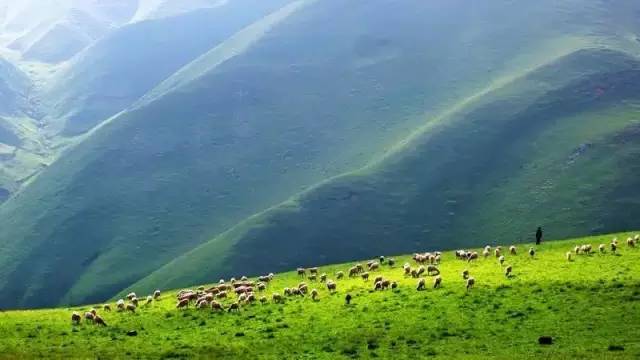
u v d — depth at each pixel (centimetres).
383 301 5628
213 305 6103
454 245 18938
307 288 6969
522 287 5488
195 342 4797
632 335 4016
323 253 19538
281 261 19312
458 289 5719
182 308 6309
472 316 4828
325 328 4912
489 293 5431
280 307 5925
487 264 7275
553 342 4022
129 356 4366
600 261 6456
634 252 6944
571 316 4534
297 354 4253
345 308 5531
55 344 4906
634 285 5094
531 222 18750
